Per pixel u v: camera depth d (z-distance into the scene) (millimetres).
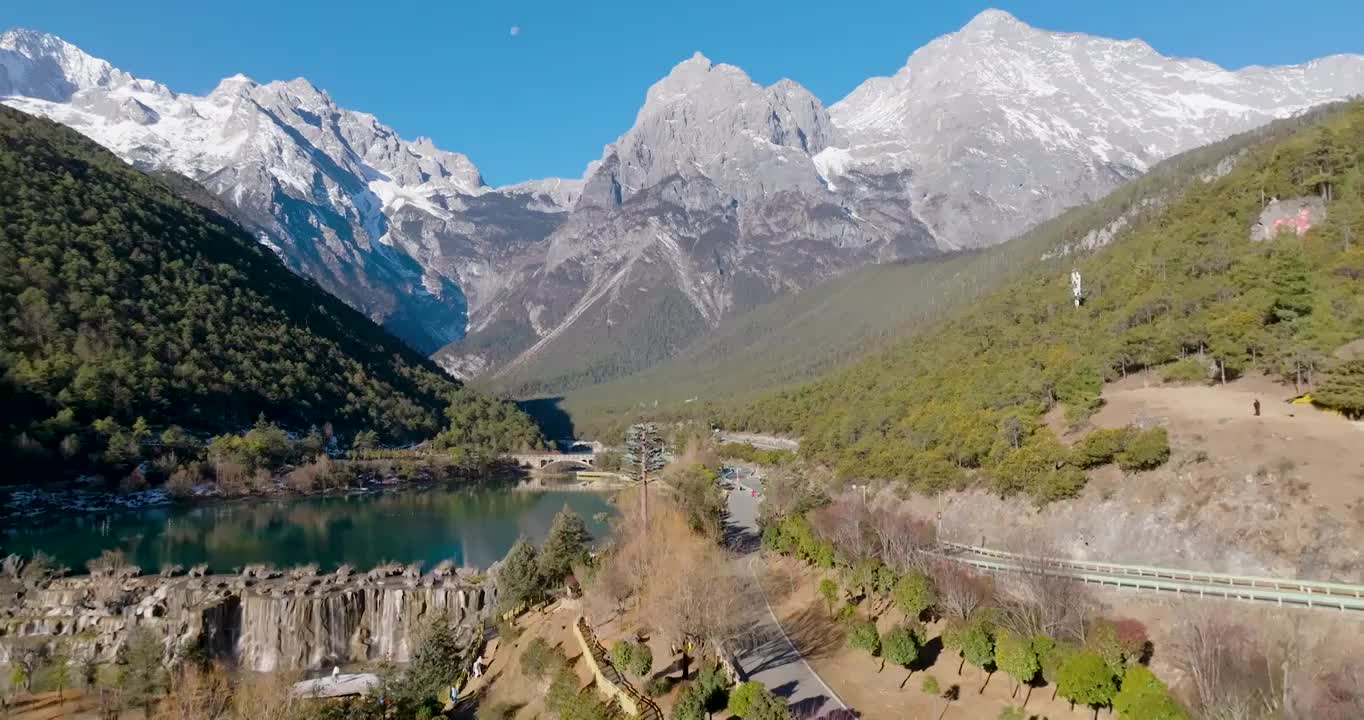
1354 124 177125
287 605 130375
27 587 141000
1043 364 155750
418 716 88625
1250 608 74062
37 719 103375
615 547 119938
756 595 105000
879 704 71250
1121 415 120562
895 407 181250
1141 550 93812
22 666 112750
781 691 74438
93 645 120750
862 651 83312
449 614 131875
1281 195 166750
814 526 119062
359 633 133625
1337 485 85750
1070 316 181500
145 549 182000
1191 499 94500
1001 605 81938
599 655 85375
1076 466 109000
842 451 177875
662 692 75438
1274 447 95875
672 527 115750
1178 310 147750
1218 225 177625
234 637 129500
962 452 132250
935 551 102250
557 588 119438
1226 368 130000
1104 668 64375
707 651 81625
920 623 87000
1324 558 79688
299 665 127750
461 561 175875
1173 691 67312
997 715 68188
